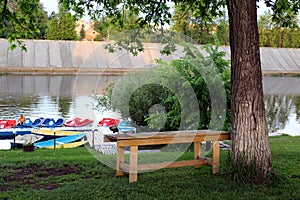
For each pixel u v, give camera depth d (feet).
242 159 13.79
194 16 24.98
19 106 49.39
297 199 11.96
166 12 20.54
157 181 14.03
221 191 12.75
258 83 13.73
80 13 20.48
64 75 97.66
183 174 15.02
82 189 12.98
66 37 129.49
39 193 12.55
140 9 20.77
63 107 49.01
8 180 14.37
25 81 83.46
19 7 17.38
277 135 32.32
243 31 13.50
